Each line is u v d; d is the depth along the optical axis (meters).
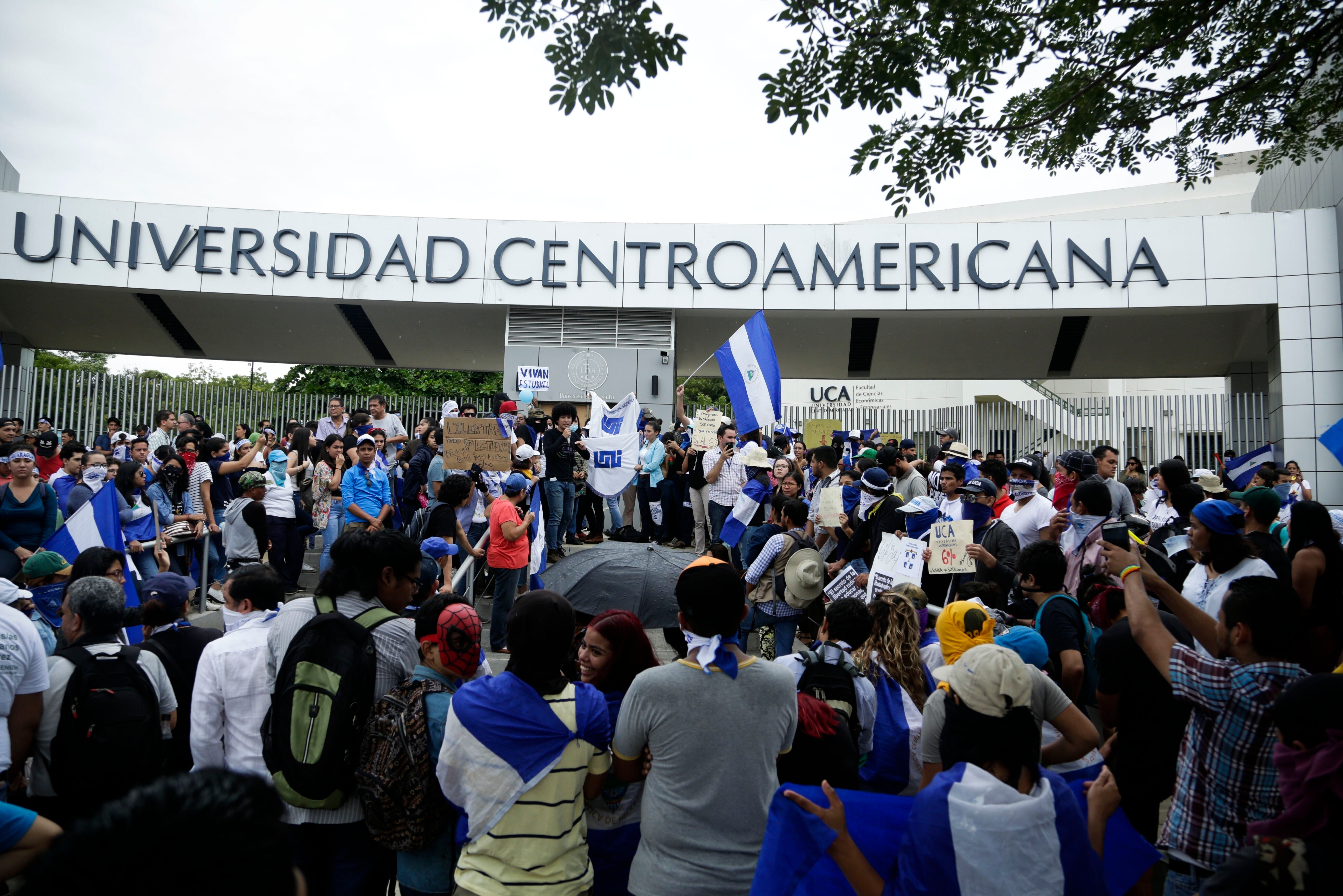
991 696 2.41
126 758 3.73
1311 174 18.95
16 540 7.56
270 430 12.15
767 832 2.60
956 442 11.25
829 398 33.69
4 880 2.24
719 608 3.10
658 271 19.31
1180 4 5.70
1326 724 2.29
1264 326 19.66
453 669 3.39
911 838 2.36
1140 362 22.23
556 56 4.79
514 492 8.26
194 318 21.20
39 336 22.16
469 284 19.25
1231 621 3.06
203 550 9.54
